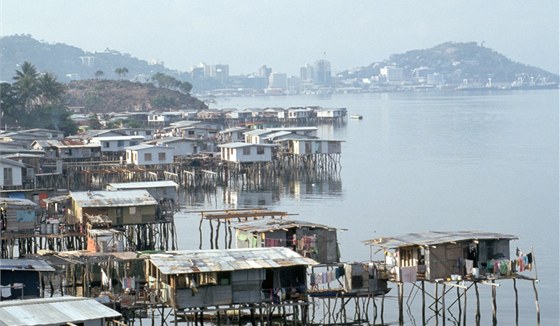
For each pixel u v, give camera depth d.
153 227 167.50
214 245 158.38
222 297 97.94
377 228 178.62
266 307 98.81
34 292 102.75
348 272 105.62
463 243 106.62
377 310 116.31
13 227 136.25
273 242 118.94
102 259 109.62
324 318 111.31
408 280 105.06
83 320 79.50
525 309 116.94
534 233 171.75
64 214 156.62
